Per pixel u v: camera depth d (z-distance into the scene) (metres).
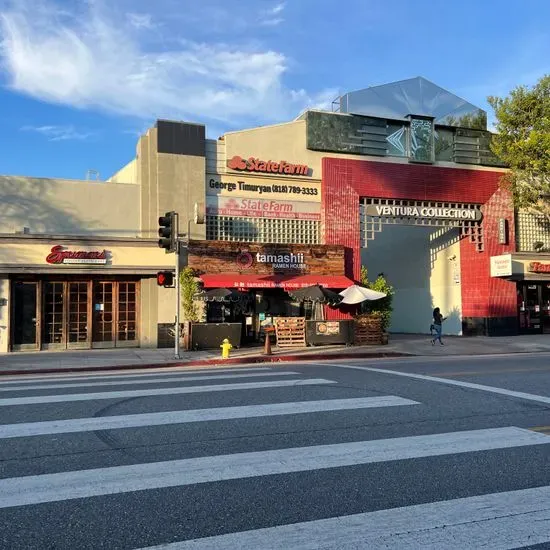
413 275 30.16
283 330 20.02
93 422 7.03
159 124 20.53
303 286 20.69
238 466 5.39
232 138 21.61
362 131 23.30
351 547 3.77
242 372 12.40
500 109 22.97
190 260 20.11
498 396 8.80
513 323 25.27
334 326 20.59
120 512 4.33
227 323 19.48
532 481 5.03
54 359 16.34
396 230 31.72
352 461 5.54
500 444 6.12
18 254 18.28
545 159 22.22
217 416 7.35
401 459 5.61
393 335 28.09
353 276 22.70
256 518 4.23
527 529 4.05
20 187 18.94
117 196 19.97
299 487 4.85
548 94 22.30
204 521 4.17
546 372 11.87
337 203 22.69
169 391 9.23
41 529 4.04
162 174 20.39
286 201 22.28
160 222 16.55
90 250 19.08
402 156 23.91
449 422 7.09
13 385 10.47
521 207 25.05
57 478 5.06
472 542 3.85
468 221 25.19
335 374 11.61
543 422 7.12
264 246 21.08
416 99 24.42
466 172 24.81
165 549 3.74
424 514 4.30
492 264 24.73
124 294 20.00
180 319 20.17
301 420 7.16
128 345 19.86
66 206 19.38
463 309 26.16
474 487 4.87
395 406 8.00
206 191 21.23
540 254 25.22
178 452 5.83
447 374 11.55
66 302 19.34
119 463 5.48
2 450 5.89
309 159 22.70
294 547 3.77
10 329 18.50
